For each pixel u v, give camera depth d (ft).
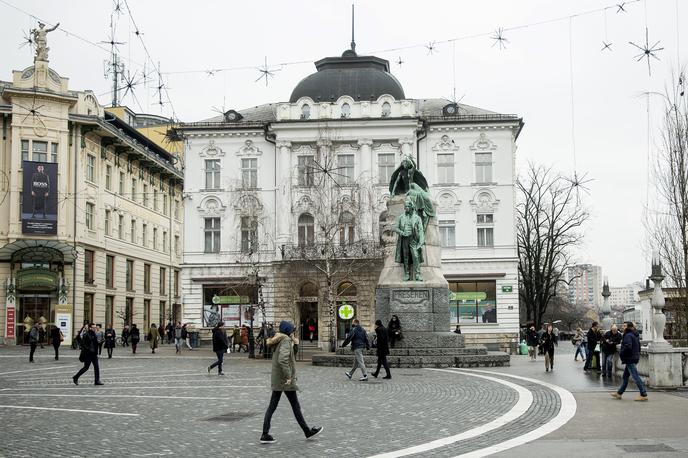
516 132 184.03
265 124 177.47
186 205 180.75
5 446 37.96
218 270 177.68
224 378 77.77
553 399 56.34
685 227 102.06
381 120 174.81
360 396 58.65
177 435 41.14
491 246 175.94
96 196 182.70
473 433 41.52
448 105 184.24
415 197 94.94
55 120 169.07
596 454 35.24
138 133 209.77
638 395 59.21
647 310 160.97
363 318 162.81
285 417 47.73
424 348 89.30
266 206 179.32
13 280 162.81
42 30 170.30
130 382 73.20
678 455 34.83
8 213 165.68
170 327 197.88
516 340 171.01
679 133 104.27
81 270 172.35
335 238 161.89
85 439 39.96
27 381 74.74
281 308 170.81
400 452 36.22
